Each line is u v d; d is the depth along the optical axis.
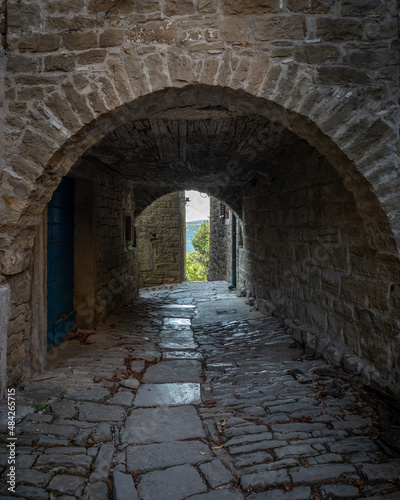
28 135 2.76
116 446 2.29
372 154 2.73
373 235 2.94
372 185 2.74
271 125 3.96
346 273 3.50
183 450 2.24
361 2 2.72
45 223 3.49
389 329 2.88
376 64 2.72
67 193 4.75
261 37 2.71
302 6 2.71
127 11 2.71
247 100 2.84
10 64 2.74
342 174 2.99
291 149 4.70
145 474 2.02
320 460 2.10
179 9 2.70
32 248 3.26
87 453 2.19
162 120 3.82
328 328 3.91
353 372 3.24
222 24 2.70
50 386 3.04
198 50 2.71
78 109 2.74
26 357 3.22
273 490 1.90
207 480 1.97
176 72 2.71
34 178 2.77
